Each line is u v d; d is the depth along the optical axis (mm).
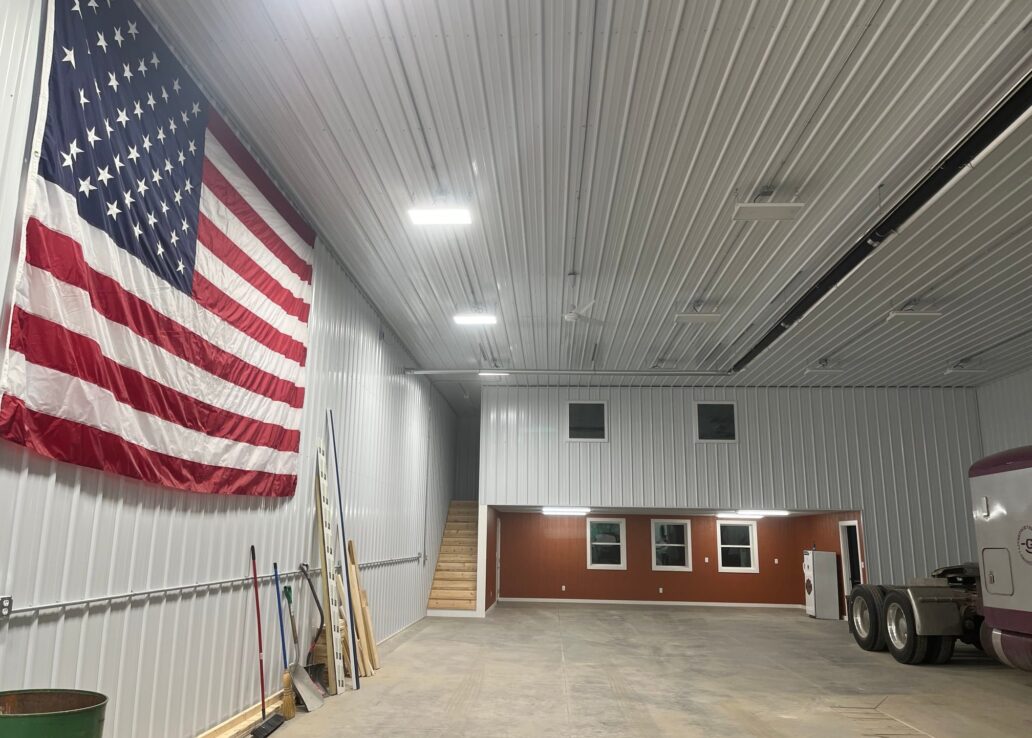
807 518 17969
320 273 8031
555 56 4938
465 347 13070
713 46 4828
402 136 6004
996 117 5301
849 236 7895
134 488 4574
